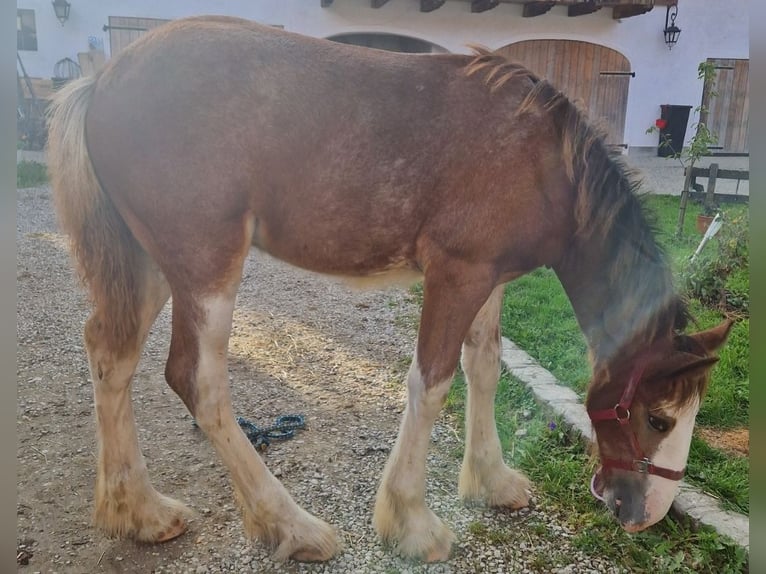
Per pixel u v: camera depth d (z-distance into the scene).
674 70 8.41
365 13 7.54
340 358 3.84
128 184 1.87
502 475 2.37
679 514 2.25
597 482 1.98
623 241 1.89
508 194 1.84
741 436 2.81
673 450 1.80
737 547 2.01
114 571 2.00
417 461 2.04
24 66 7.70
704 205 5.85
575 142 1.87
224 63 1.83
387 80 1.88
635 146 8.58
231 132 1.81
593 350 1.98
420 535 2.05
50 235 6.41
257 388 3.40
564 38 8.11
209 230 1.85
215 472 2.59
